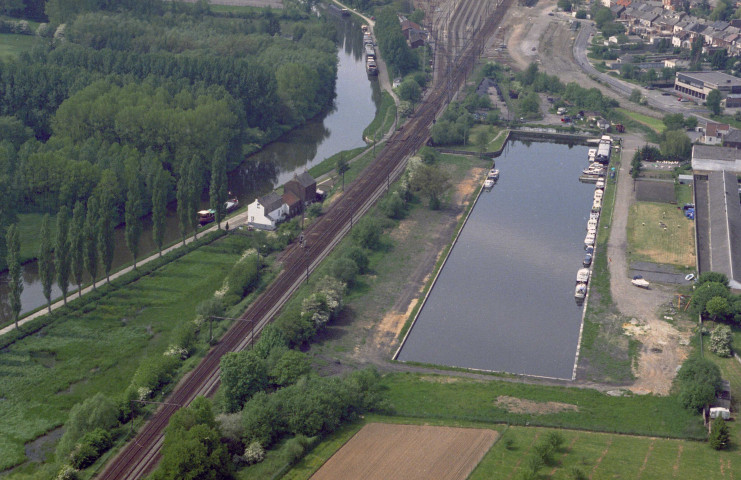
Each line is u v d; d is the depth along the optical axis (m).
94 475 194.75
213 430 195.12
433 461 198.75
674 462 199.75
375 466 196.50
